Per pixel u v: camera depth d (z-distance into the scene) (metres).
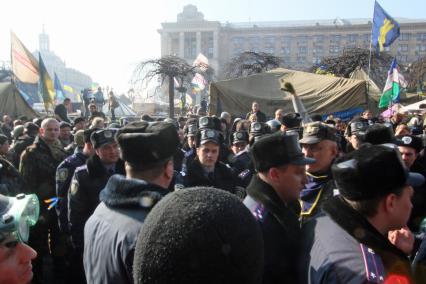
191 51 86.88
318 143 2.59
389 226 1.52
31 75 12.59
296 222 2.01
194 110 15.64
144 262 0.86
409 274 1.45
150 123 1.93
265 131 4.98
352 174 1.48
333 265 1.42
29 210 1.33
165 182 1.91
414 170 3.87
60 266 4.38
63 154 4.93
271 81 11.28
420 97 18.08
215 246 0.81
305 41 80.00
